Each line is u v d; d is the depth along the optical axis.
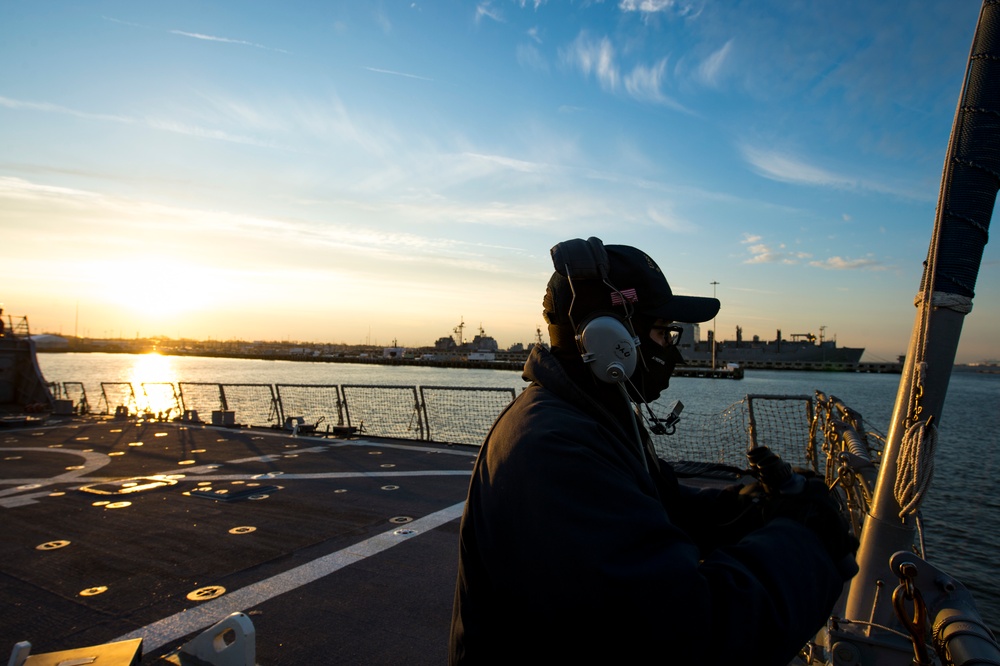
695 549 1.01
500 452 1.13
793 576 0.97
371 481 6.77
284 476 7.04
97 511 5.54
